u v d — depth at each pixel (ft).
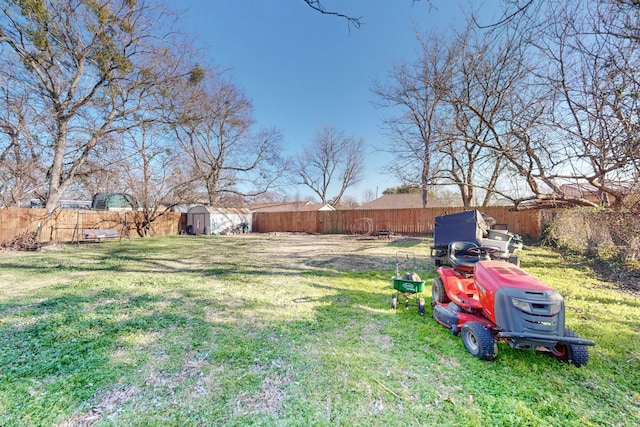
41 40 30.68
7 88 31.83
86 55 35.22
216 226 59.62
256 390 6.91
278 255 29.32
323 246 36.86
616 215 17.60
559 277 17.61
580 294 14.30
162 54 38.81
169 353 8.73
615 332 9.93
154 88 40.19
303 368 7.88
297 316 11.88
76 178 44.32
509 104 21.76
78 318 11.55
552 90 16.58
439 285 12.44
